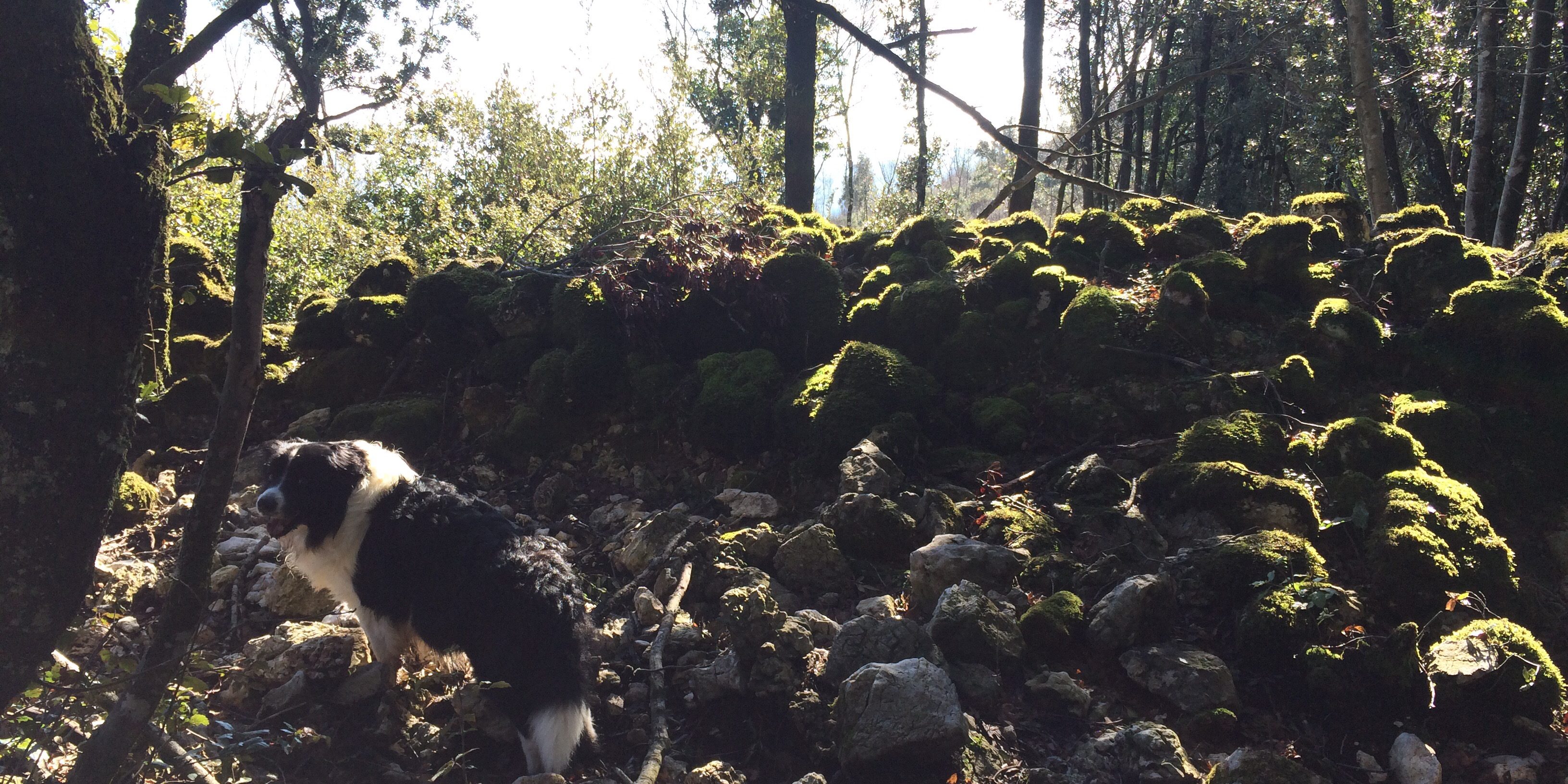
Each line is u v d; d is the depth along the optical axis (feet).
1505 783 10.67
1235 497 14.23
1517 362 16.11
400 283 23.70
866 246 23.73
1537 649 11.66
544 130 35.83
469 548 11.59
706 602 14.01
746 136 43.29
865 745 10.43
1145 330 18.01
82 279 6.31
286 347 23.25
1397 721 11.53
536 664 10.73
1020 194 47.50
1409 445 14.99
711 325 20.39
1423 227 20.81
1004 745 11.18
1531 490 15.07
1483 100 38.37
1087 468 15.51
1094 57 76.79
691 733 11.85
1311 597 12.09
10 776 7.83
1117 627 12.35
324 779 10.94
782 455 17.87
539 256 27.86
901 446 16.49
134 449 19.51
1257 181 72.59
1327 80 49.93
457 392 21.08
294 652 12.06
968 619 12.21
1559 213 44.93
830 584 14.17
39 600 6.54
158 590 14.44
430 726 11.65
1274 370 17.26
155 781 9.14
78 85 6.21
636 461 19.01
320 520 12.04
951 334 19.19
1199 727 11.36
